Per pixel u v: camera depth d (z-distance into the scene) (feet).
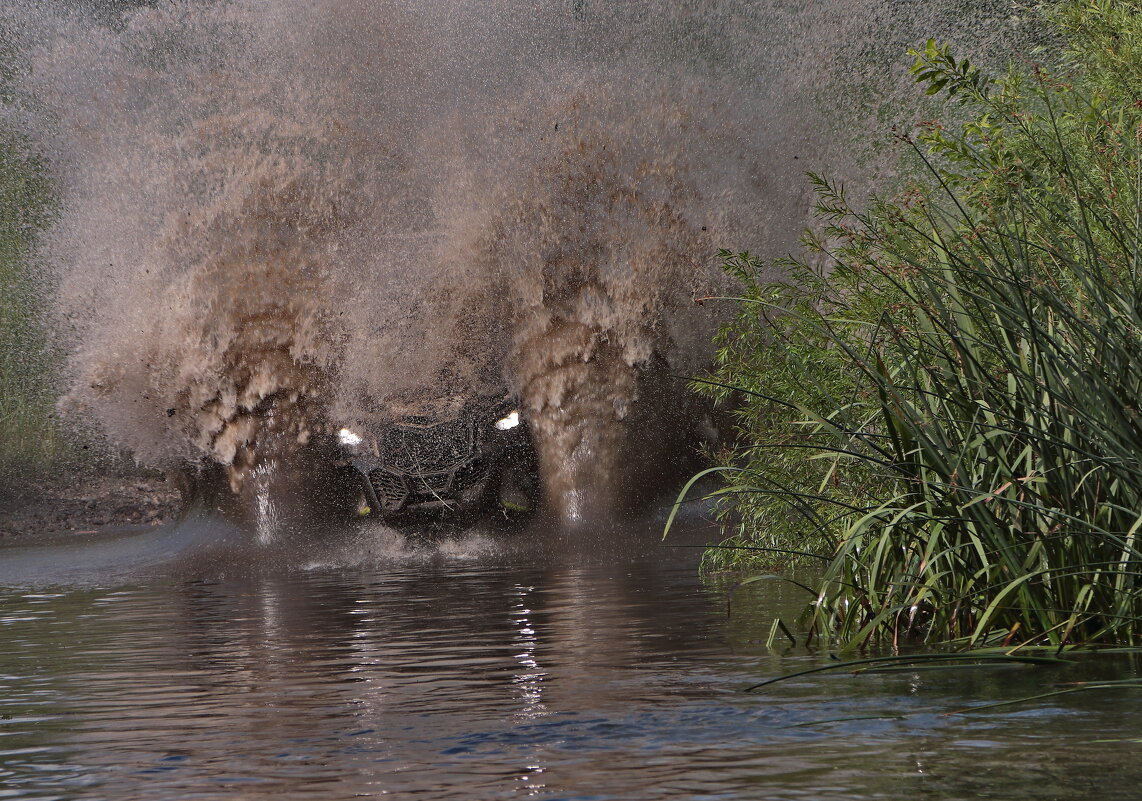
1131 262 50.85
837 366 66.33
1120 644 48.14
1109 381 47.88
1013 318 48.75
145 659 56.13
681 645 53.36
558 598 71.51
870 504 57.88
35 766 36.55
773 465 76.79
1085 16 67.92
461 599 73.15
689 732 37.29
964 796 30.19
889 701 40.47
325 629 63.41
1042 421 49.52
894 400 51.03
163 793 32.99
